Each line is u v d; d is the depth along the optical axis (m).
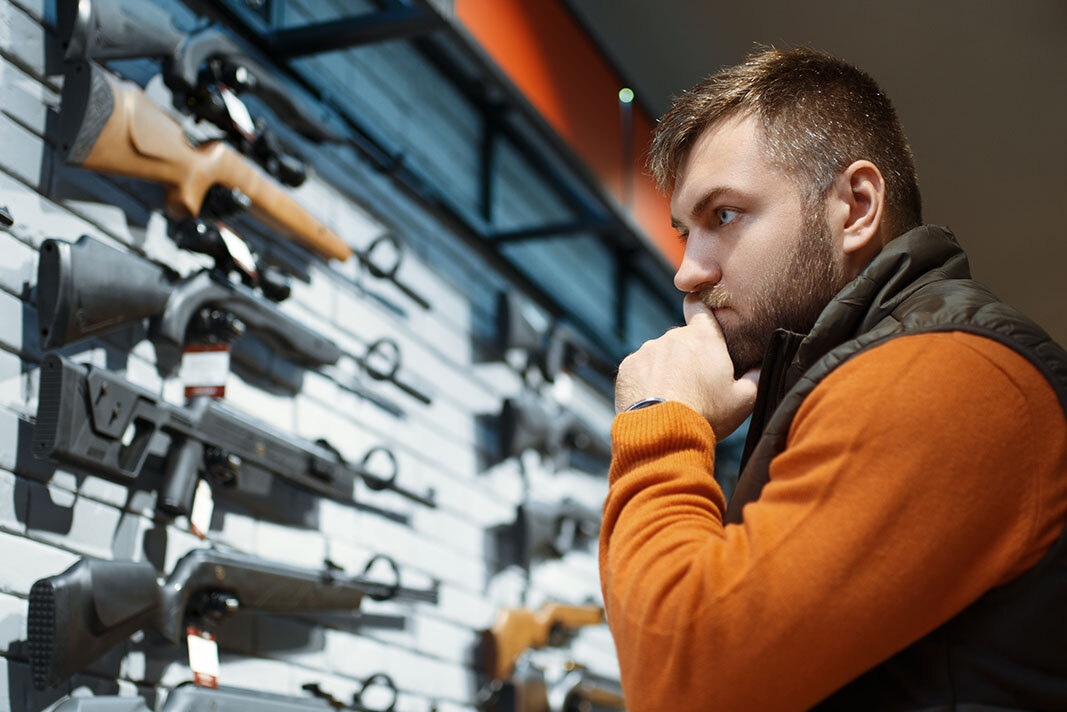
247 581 2.17
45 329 1.84
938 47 4.11
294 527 2.58
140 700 1.81
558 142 3.27
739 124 1.00
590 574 4.29
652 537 0.80
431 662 3.06
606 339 4.41
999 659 0.73
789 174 0.98
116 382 1.91
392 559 2.72
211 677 2.05
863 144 0.99
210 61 2.30
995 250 5.23
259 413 2.51
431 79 3.53
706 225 1.01
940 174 4.78
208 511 2.16
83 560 1.78
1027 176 4.73
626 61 4.25
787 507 0.75
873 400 0.75
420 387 3.19
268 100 2.46
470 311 3.54
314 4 2.94
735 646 0.72
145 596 1.89
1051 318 5.72
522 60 3.06
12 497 1.82
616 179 3.70
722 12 3.99
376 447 2.76
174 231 2.26
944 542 0.71
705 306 1.02
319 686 2.43
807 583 0.71
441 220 3.43
